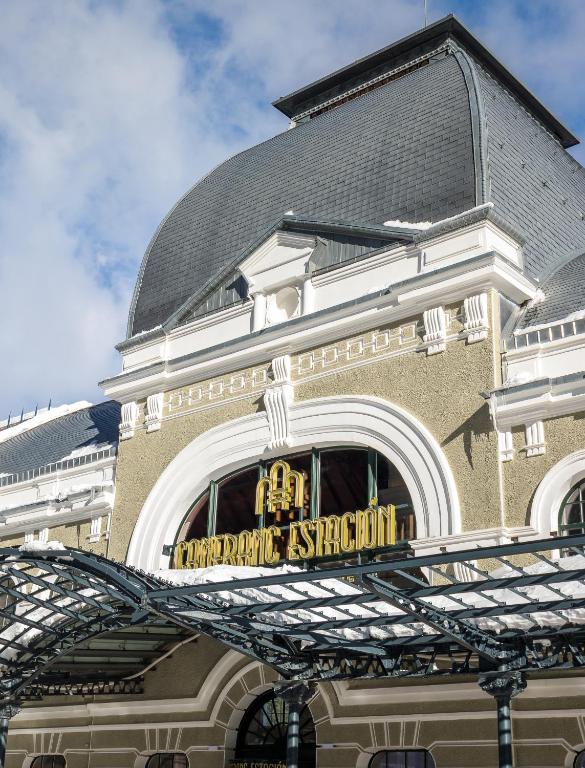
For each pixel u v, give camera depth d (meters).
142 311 27.97
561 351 18.66
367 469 20.70
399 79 27.38
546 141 27.27
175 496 23.67
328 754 19.53
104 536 25.42
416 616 14.12
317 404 21.58
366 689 19.28
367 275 21.95
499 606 13.66
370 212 23.42
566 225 24.55
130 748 23.12
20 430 38.75
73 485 27.34
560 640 15.09
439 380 19.73
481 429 18.75
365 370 21.06
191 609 15.52
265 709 21.67
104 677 23.11
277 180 27.12
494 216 20.33
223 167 30.14
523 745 17.05
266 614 16.89
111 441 29.02
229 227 27.27
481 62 28.16
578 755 16.69
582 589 14.68
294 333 22.38
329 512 21.11
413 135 24.08
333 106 30.38
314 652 17.44
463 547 18.12
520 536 17.59
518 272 20.09
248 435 22.64
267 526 21.88
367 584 13.38
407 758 19.03
